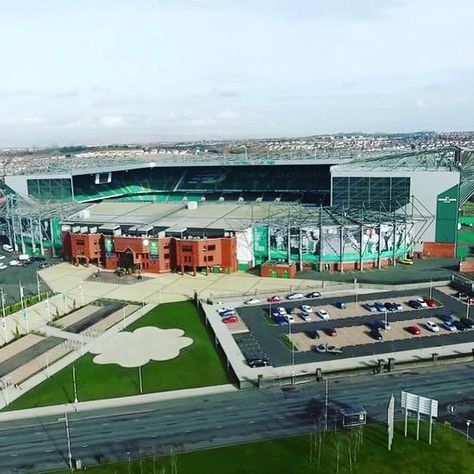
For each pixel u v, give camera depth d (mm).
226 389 110688
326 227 192125
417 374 114562
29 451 91500
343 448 88750
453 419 96375
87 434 96062
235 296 167625
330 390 108875
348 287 173875
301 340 133000
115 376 117188
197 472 83688
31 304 165750
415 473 81625
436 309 151500
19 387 113875
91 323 148875
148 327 144750
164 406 104562
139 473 84250
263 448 89625
